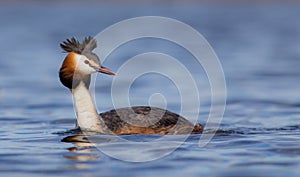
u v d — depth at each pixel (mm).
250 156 10312
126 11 60406
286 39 40188
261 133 12516
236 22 52781
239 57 30781
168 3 72438
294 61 29078
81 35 41344
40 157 10359
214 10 64625
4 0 74438
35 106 17688
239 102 18312
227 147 11000
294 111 16641
